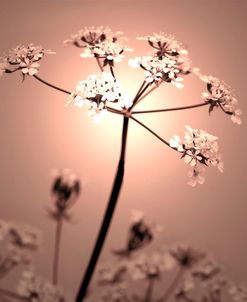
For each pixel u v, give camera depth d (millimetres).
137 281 196
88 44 192
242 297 195
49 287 196
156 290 196
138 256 196
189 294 196
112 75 186
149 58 187
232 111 186
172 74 184
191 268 196
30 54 187
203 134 183
